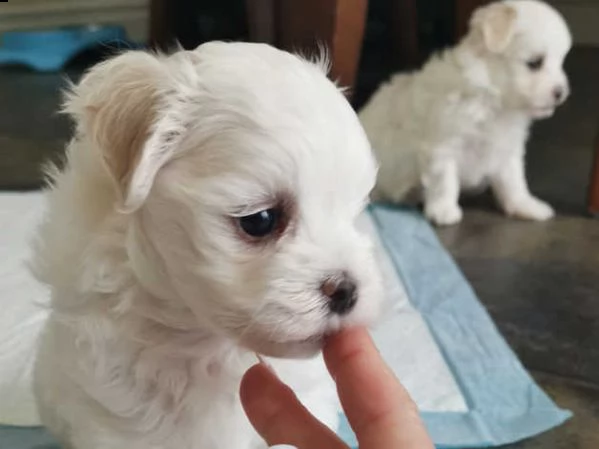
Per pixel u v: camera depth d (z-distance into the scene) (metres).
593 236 0.49
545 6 0.53
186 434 0.24
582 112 0.71
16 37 0.84
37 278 0.24
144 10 0.93
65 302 0.23
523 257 0.46
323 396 0.25
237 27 0.81
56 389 0.24
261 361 0.22
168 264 0.21
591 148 0.63
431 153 0.51
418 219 0.51
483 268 0.44
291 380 0.24
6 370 0.32
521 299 0.41
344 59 0.51
